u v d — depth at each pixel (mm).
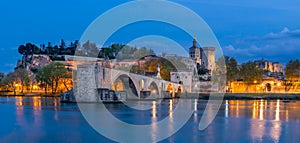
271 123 59562
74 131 50094
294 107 101625
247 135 46500
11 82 195375
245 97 162125
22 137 45594
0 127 54094
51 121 61125
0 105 100125
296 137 45062
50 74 164500
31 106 95812
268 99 161875
